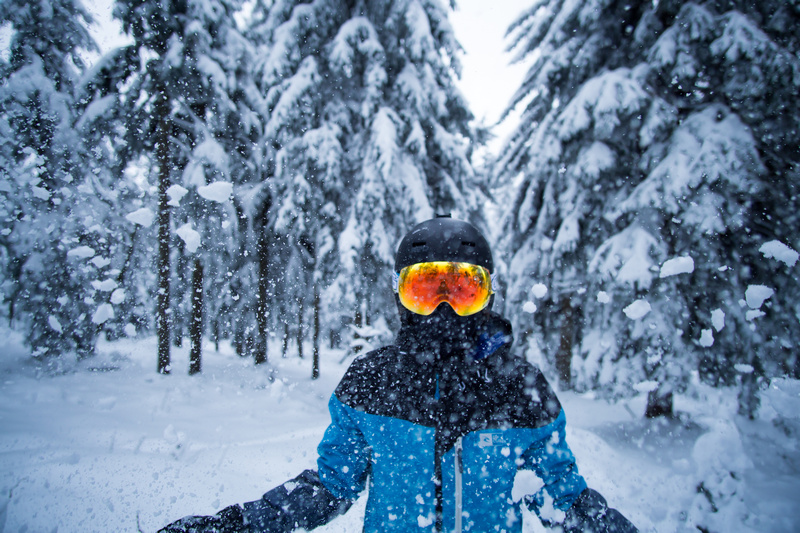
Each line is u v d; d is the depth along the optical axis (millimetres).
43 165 8547
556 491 910
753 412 4457
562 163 6855
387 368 1000
